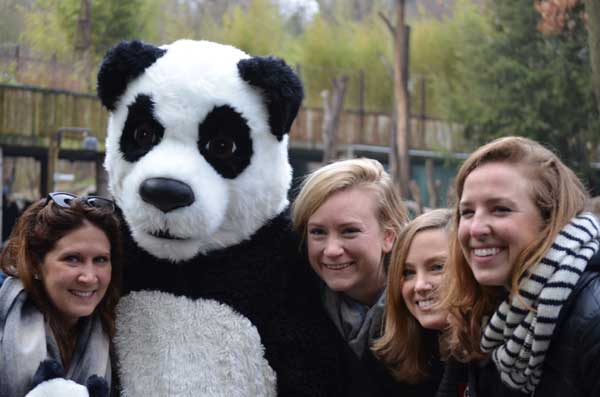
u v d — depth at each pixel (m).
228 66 2.51
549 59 9.45
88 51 8.61
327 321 2.64
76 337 2.33
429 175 9.90
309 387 2.49
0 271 2.48
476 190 1.88
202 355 2.45
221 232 2.57
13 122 7.85
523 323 1.78
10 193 10.50
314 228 2.52
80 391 2.03
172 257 2.51
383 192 2.55
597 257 1.74
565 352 1.74
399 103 10.05
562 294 1.71
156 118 2.44
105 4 8.82
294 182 2.99
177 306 2.50
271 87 2.50
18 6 8.34
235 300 2.53
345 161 2.61
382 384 2.49
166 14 10.19
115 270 2.41
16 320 2.15
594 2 5.42
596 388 1.69
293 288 2.65
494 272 1.86
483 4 10.56
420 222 2.36
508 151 1.89
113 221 2.35
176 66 2.47
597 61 5.49
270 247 2.64
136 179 2.38
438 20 12.48
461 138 10.22
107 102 2.57
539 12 9.55
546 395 1.79
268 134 2.56
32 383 2.03
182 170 2.34
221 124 2.46
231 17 11.45
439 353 2.43
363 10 13.54
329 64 11.55
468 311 2.04
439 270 2.30
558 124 9.45
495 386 1.98
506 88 9.65
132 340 2.49
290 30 12.90
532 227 1.83
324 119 10.00
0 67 8.18
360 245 2.48
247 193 2.53
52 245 2.23
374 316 2.48
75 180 12.12
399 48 10.20
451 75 11.30
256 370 2.48
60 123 8.02
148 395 2.43
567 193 1.83
